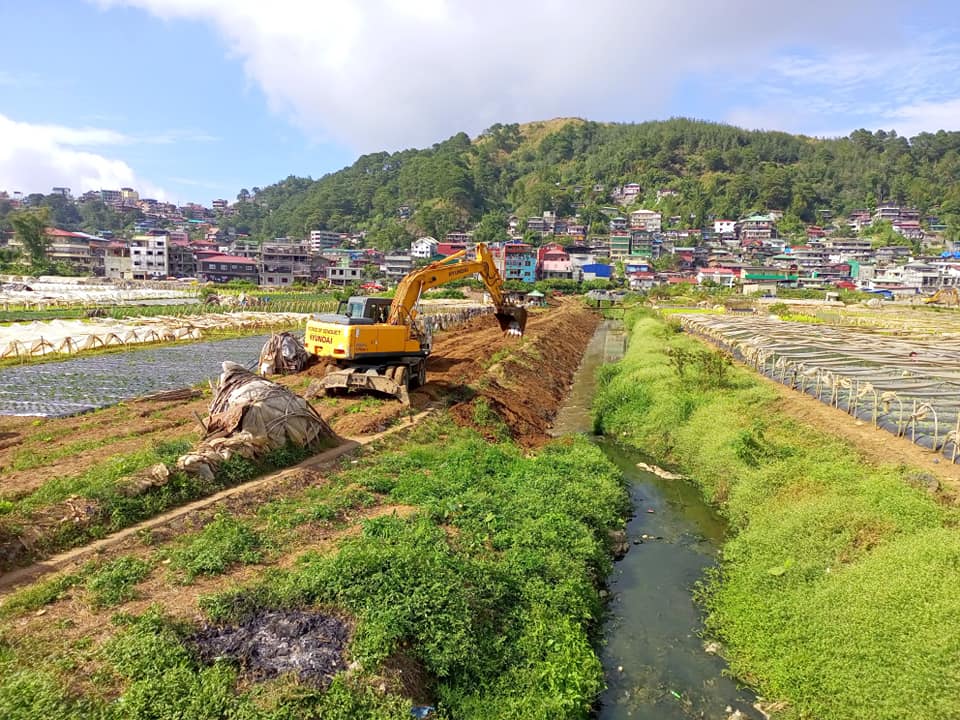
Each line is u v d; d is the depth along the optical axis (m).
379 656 7.95
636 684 10.14
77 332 39.22
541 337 43.47
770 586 11.79
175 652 7.52
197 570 9.66
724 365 27.47
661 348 38.22
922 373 28.48
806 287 130.12
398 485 14.47
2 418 18.44
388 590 9.27
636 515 17.16
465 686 8.69
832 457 16.41
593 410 28.42
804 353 36.53
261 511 12.18
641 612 12.30
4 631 7.79
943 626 8.54
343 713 7.12
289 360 26.95
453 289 102.81
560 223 182.12
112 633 7.96
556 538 12.96
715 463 19.27
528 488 15.52
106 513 10.88
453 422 20.66
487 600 10.10
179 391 21.91
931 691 7.85
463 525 12.77
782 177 196.12
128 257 123.94
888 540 11.47
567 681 9.24
